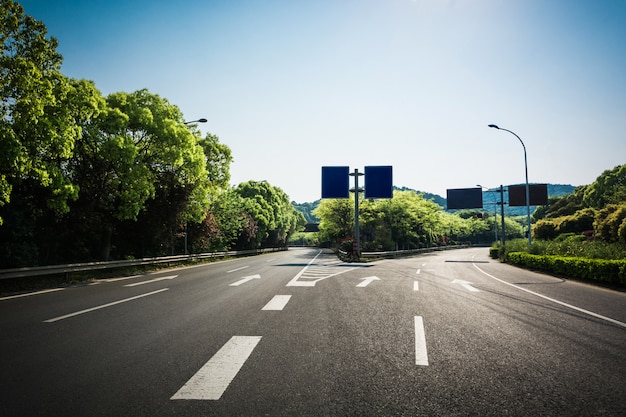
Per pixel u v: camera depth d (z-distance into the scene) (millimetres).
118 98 21484
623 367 4582
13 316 7812
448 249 84562
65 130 14758
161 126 22469
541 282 15023
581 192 77688
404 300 9805
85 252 23375
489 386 3969
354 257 33344
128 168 20391
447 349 5309
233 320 7258
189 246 34812
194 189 27656
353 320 7242
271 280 15086
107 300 9961
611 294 11516
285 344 5543
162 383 4039
